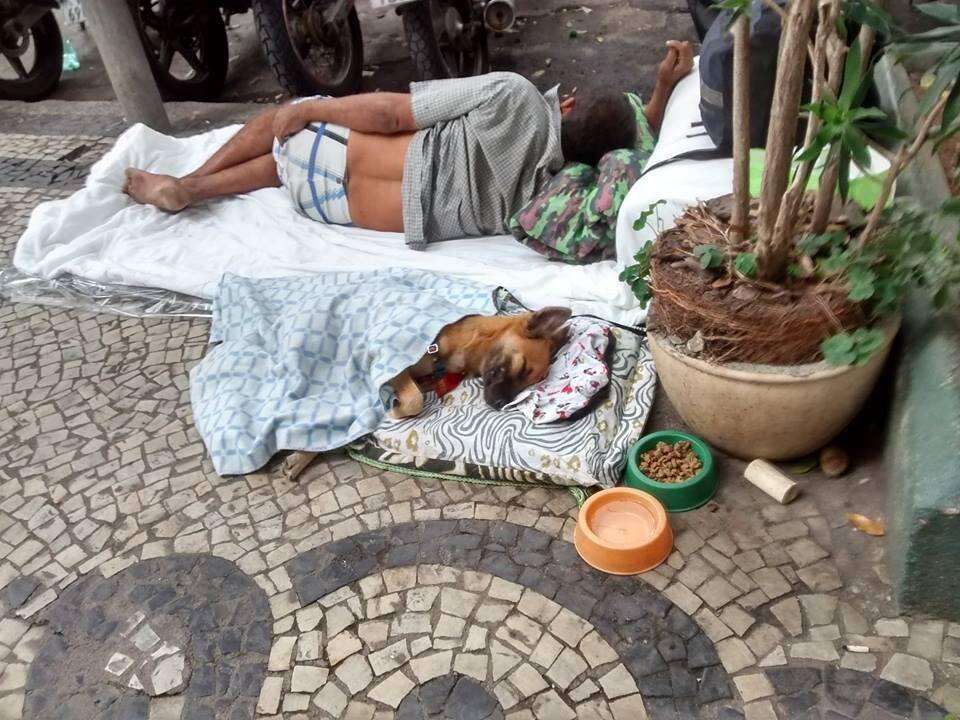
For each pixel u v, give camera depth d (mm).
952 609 1670
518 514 2045
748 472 2027
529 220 2799
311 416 2252
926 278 1722
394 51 5297
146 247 3146
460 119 2904
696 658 1701
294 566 1979
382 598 1885
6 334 2895
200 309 2900
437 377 2348
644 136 3010
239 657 1801
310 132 3084
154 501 2193
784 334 1756
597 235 2719
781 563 1855
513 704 1658
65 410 2533
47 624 1921
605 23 5305
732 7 1513
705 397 1911
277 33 4168
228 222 3270
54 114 4578
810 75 2273
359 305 2473
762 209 1718
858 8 1547
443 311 2336
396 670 1741
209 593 1940
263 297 2746
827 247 1846
